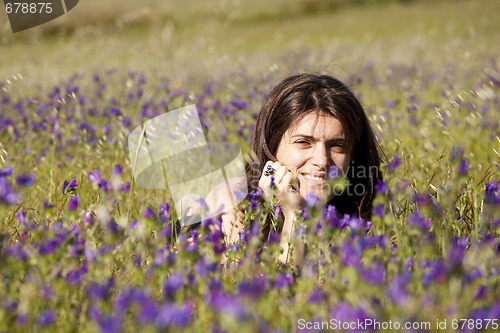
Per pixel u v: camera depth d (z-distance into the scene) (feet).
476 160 29.96
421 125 36.65
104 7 126.82
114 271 16.14
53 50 81.76
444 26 135.33
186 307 12.00
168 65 67.82
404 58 88.28
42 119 36.60
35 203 22.61
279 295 13.80
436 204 15.44
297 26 168.55
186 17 114.73
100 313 12.42
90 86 54.29
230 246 16.38
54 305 12.87
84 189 25.62
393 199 18.03
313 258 15.46
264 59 88.33
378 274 11.44
